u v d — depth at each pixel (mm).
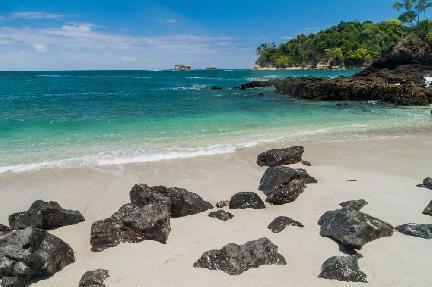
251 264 8094
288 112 32781
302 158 17156
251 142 20094
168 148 18594
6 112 30891
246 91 56938
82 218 10852
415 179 14102
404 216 10547
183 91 58406
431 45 61906
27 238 8031
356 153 18000
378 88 41750
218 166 15859
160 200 10641
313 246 8969
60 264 8297
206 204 11562
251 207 11422
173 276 7859
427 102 38531
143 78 120750
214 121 27266
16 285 7664
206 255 8297
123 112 31969
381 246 8789
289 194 11875
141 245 9211
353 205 11148
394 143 19984
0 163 16000
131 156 17094
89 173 14891
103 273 7867
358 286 7359
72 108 34531
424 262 8133
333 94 43594
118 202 12219
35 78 112125
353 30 197500
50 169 15320
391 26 188375
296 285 7461
